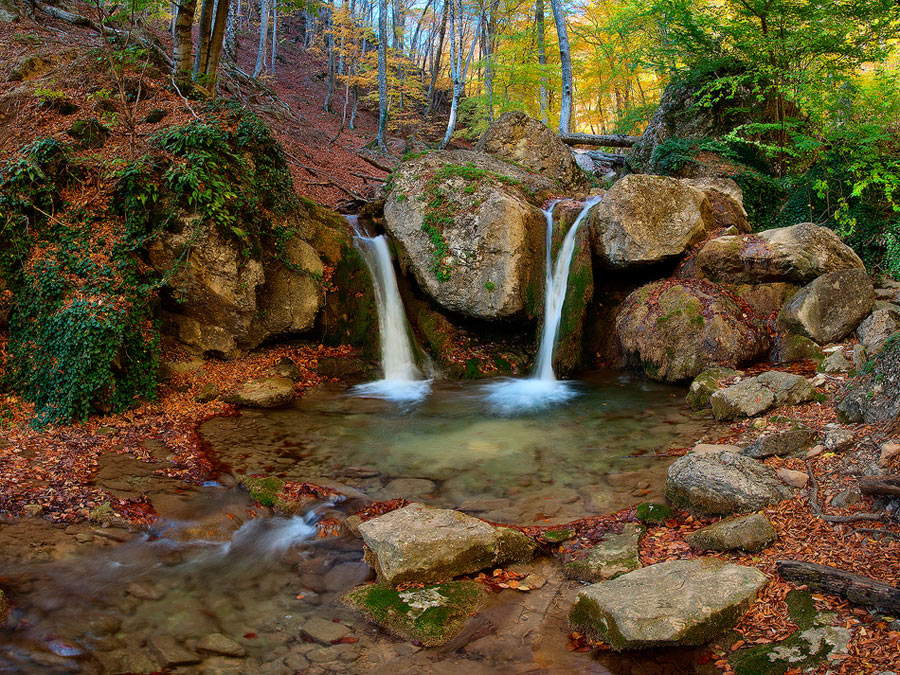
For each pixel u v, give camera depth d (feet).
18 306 26.73
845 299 28.14
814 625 11.41
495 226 35.40
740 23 45.21
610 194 35.09
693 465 17.66
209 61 43.39
